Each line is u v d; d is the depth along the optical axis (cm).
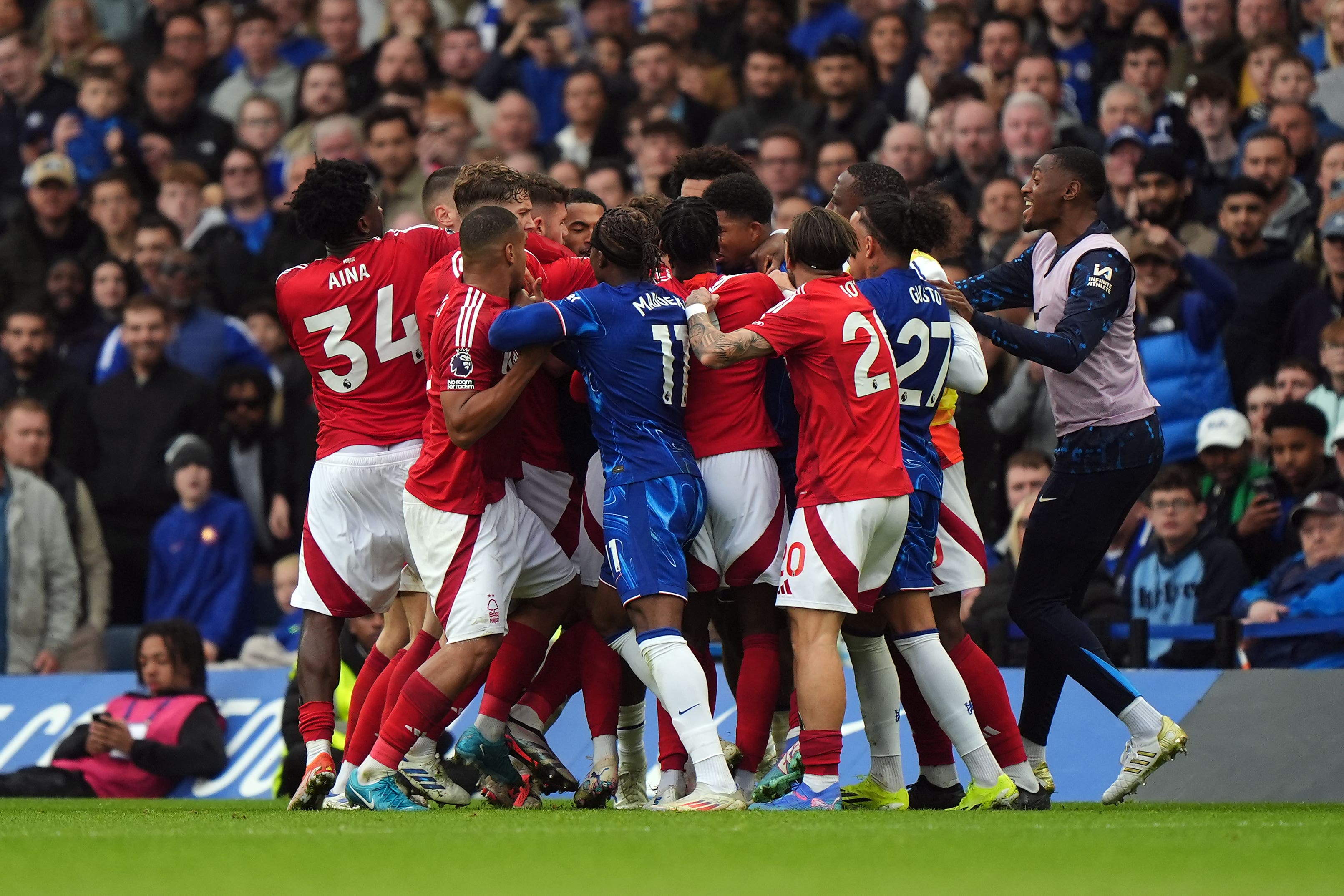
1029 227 2162
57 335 4219
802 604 1889
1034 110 3703
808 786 1898
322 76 4731
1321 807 2183
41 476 3706
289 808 2072
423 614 2166
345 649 2895
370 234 2133
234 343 4044
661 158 4069
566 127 4734
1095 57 4188
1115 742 2547
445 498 1952
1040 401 3275
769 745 2289
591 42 4988
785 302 1900
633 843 1379
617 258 1922
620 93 4575
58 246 4431
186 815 2086
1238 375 3306
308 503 2138
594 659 2127
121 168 4466
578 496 2158
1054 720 2611
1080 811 1992
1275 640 2812
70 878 1162
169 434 3834
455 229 2264
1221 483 3012
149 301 3850
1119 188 3578
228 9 5431
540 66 4816
